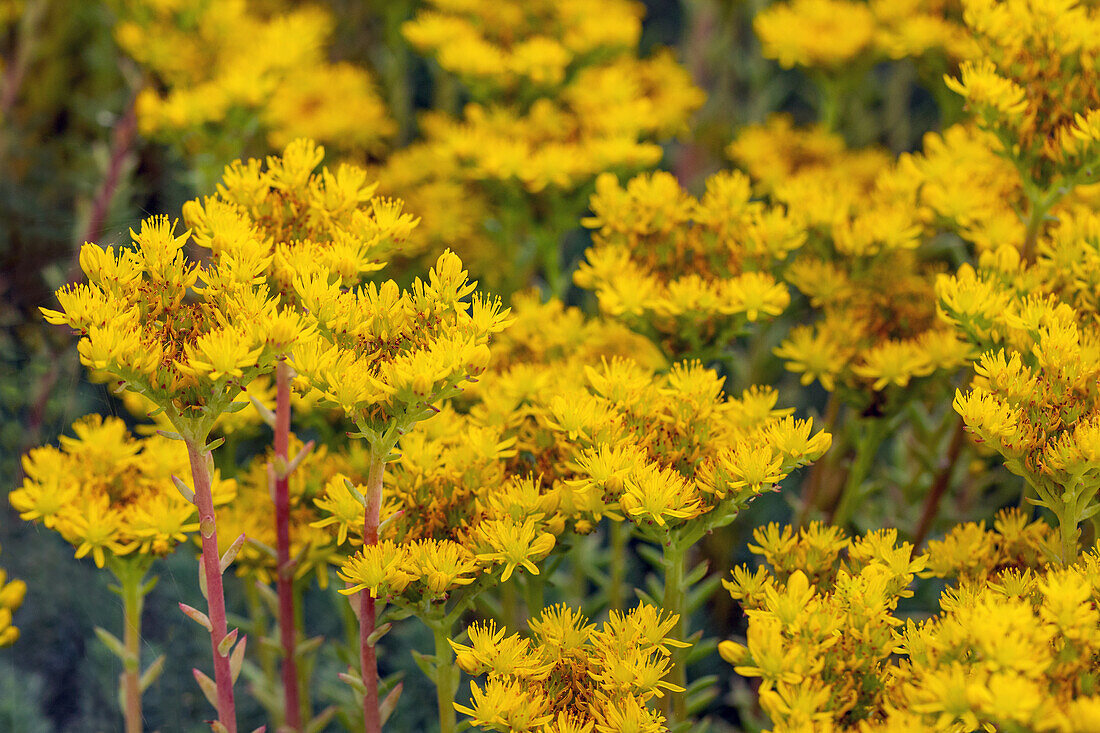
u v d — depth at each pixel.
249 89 0.74
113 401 0.68
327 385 0.61
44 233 0.75
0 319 0.70
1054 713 0.59
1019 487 0.76
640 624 0.63
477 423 0.66
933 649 0.61
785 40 0.82
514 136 0.77
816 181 0.73
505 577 0.63
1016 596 0.62
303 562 0.67
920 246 0.76
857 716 0.61
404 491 0.64
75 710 0.69
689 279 0.68
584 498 0.64
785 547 0.64
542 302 0.78
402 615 0.63
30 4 0.89
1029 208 0.71
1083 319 0.66
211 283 0.62
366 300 0.62
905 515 0.77
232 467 0.69
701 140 1.04
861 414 0.70
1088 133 0.66
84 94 0.99
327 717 0.68
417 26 0.81
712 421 0.64
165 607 0.72
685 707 0.66
